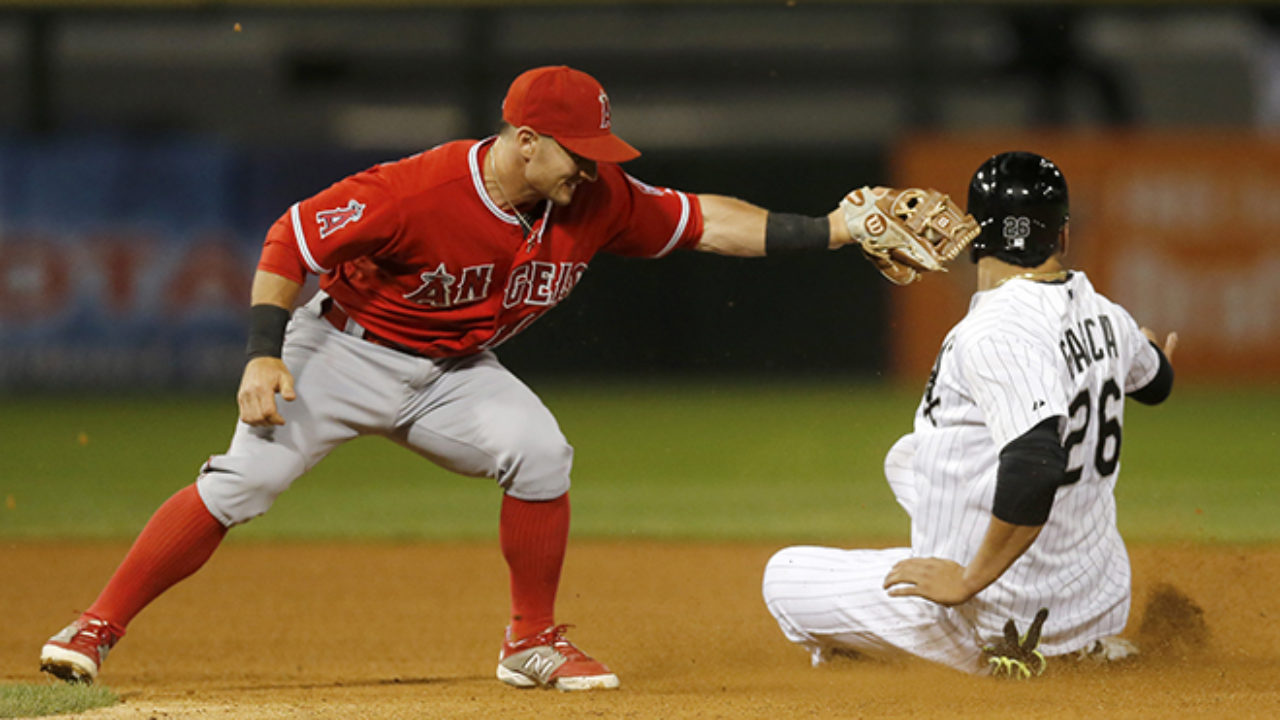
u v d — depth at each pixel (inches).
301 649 700.0
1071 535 514.0
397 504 1315.2
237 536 1125.7
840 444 1706.4
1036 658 519.2
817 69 3056.1
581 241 542.6
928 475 513.3
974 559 476.1
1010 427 465.7
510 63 2908.5
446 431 555.2
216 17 2738.7
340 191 513.7
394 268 529.7
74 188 2325.3
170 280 2335.1
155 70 3063.5
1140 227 2300.7
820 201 2429.9
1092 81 2709.2
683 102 3078.2
